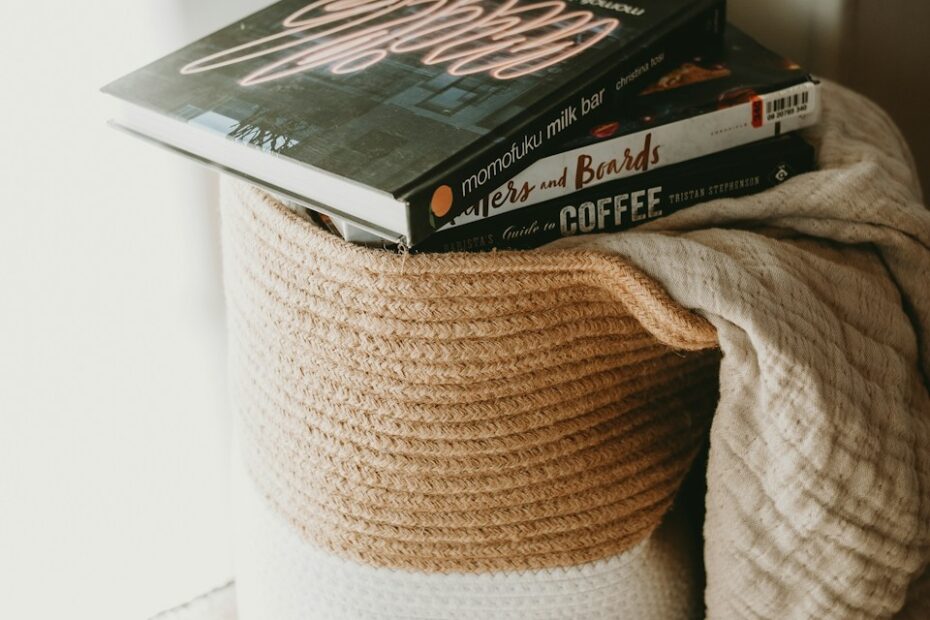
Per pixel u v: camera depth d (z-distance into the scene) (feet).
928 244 2.18
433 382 1.99
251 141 1.91
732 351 1.92
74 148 2.95
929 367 2.24
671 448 2.28
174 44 2.98
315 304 2.02
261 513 2.38
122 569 3.33
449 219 1.82
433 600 2.23
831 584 2.04
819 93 2.23
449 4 2.35
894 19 2.89
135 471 3.34
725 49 2.38
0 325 3.04
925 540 2.07
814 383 1.90
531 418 2.06
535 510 2.13
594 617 2.28
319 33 2.27
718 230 2.06
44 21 2.78
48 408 3.16
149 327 3.26
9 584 3.21
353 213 1.84
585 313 2.02
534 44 2.14
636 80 2.15
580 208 2.08
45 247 3.02
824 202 2.11
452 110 1.93
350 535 2.19
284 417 2.19
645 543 2.28
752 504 2.01
